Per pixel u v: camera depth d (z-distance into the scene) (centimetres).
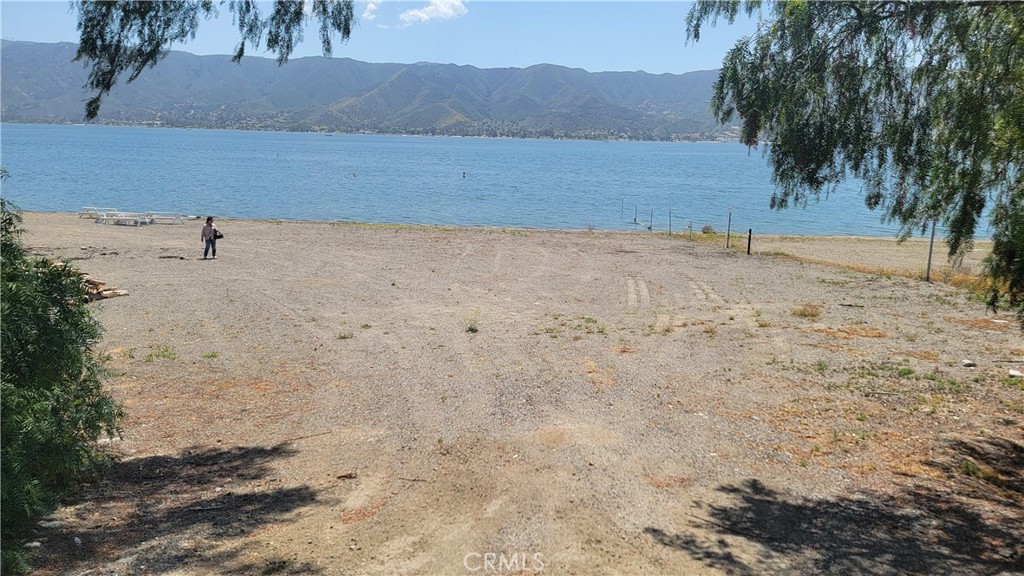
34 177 7631
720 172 13400
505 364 1372
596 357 1433
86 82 824
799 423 1046
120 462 884
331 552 645
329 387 1220
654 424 1030
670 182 10125
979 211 819
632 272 2622
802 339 1617
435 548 656
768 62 838
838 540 682
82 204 5269
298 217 4934
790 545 670
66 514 718
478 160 15938
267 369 1327
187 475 845
